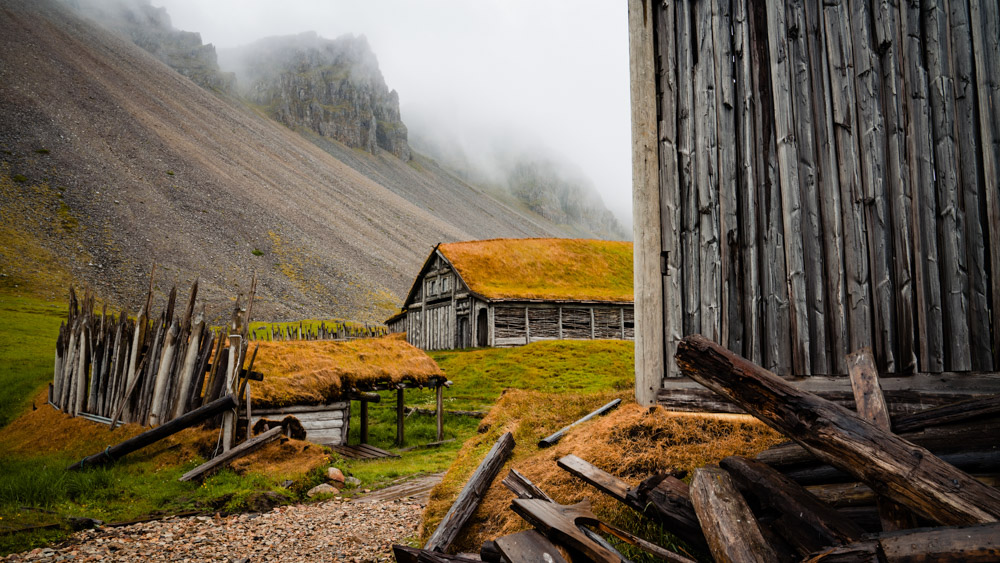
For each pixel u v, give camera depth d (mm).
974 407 3424
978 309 4848
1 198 80688
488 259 40875
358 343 18656
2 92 110188
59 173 93375
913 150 5242
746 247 5992
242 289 79562
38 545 7418
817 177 5664
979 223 4922
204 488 10266
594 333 38219
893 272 5246
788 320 5668
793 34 5910
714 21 6410
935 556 2490
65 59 145625
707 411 5926
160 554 7094
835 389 5344
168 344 12906
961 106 5090
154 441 11625
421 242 155375
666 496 4090
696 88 6473
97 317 15984
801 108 5789
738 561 3080
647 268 6566
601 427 6219
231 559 6887
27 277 64375
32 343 31016
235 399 11977
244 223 105188
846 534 3102
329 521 8719
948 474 2916
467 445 7758
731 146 6176
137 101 146250
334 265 103250
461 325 39500
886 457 3094
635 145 6793
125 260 76750
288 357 16250
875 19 5523
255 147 171250
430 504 6621
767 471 3771
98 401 14281
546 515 4078
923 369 5016
